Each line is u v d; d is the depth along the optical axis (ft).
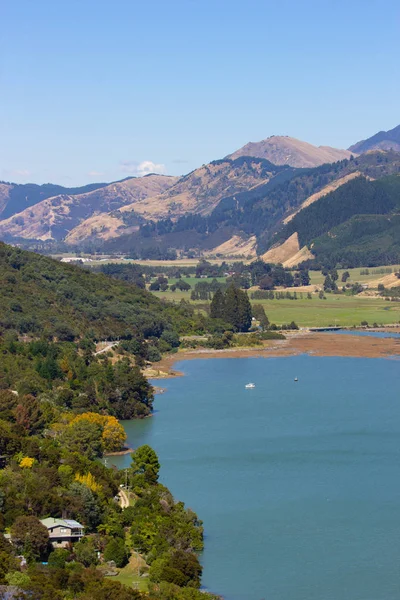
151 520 610.24
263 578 567.18
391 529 643.04
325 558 595.88
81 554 556.51
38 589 481.46
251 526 647.56
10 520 574.15
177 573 544.21
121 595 487.61
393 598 542.98
